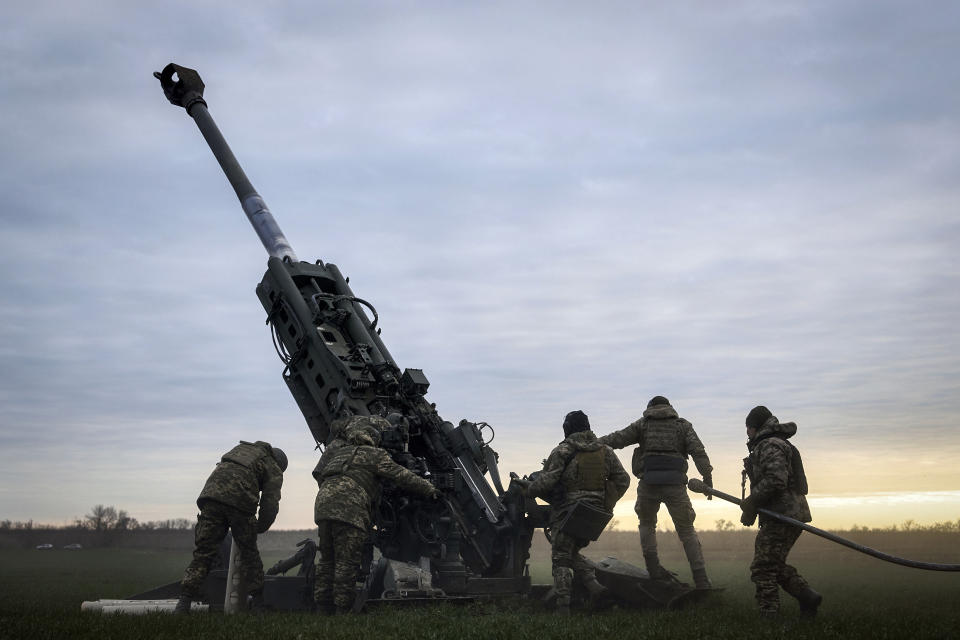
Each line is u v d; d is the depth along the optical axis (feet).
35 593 37.37
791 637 18.95
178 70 52.03
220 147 48.67
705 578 29.01
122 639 18.56
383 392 34.47
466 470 31.86
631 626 21.26
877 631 19.81
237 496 28.78
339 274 40.27
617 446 30.42
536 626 21.15
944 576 47.29
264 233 43.27
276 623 21.72
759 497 25.22
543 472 29.22
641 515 30.27
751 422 26.96
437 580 29.76
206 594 31.27
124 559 85.97
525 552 31.12
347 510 27.25
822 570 54.08
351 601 26.86
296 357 37.04
